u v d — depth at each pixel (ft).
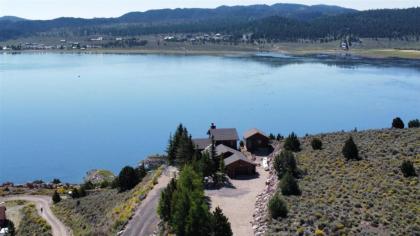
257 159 281.54
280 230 150.20
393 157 203.10
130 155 441.68
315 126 556.92
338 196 169.27
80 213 258.98
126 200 233.35
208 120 586.86
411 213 148.56
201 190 180.34
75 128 546.67
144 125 558.97
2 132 531.50
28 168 418.51
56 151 454.40
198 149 266.57
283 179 183.52
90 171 402.93
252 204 198.29
